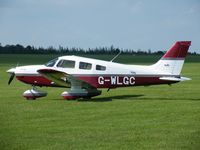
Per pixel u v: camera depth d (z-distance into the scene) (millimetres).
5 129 22875
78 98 36375
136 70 37000
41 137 20891
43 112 28906
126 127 23297
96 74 36750
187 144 19406
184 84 57938
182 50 36844
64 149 18688
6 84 58000
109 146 19141
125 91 47125
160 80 36969
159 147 18906
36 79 38219
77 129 22781
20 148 18828
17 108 30984
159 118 26250
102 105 32656
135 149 18609
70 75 34812
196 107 31406
